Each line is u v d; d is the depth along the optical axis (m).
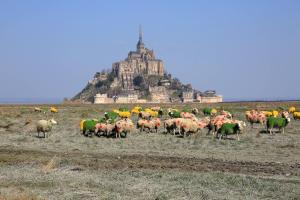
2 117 61.41
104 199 15.66
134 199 15.59
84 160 24.17
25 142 33.41
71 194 16.31
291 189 17.02
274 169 21.64
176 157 25.72
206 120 42.19
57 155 26.41
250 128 43.66
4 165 22.62
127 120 38.16
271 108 92.50
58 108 98.38
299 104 120.31
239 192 16.66
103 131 37.34
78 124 49.44
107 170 21.27
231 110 81.94
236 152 27.95
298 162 24.06
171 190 16.97
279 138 35.28
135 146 31.00
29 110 85.06
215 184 17.98
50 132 40.25
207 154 27.09
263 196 16.06
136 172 20.61
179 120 37.62
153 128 41.34
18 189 17.05
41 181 18.47
